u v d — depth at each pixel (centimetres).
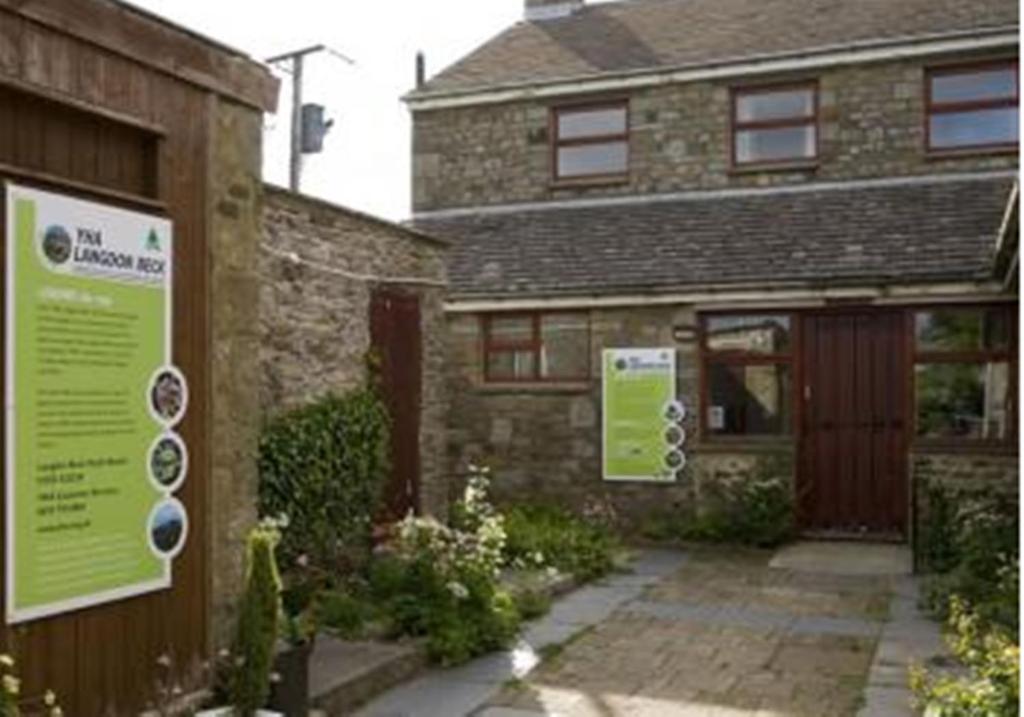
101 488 491
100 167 500
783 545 1241
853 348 1275
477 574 778
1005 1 1402
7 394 443
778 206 1399
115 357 500
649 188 1480
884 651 760
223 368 579
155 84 526
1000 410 1214
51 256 465
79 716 478
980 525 1038
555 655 748
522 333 1417
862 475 1269
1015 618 755
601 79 1502
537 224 1522
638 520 1338
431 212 1608
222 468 578
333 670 633
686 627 836
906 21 1421
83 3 471
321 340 873
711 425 1323
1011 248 1006
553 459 1385
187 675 546
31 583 453
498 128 1577
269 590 545
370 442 910
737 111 1455
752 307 1295
